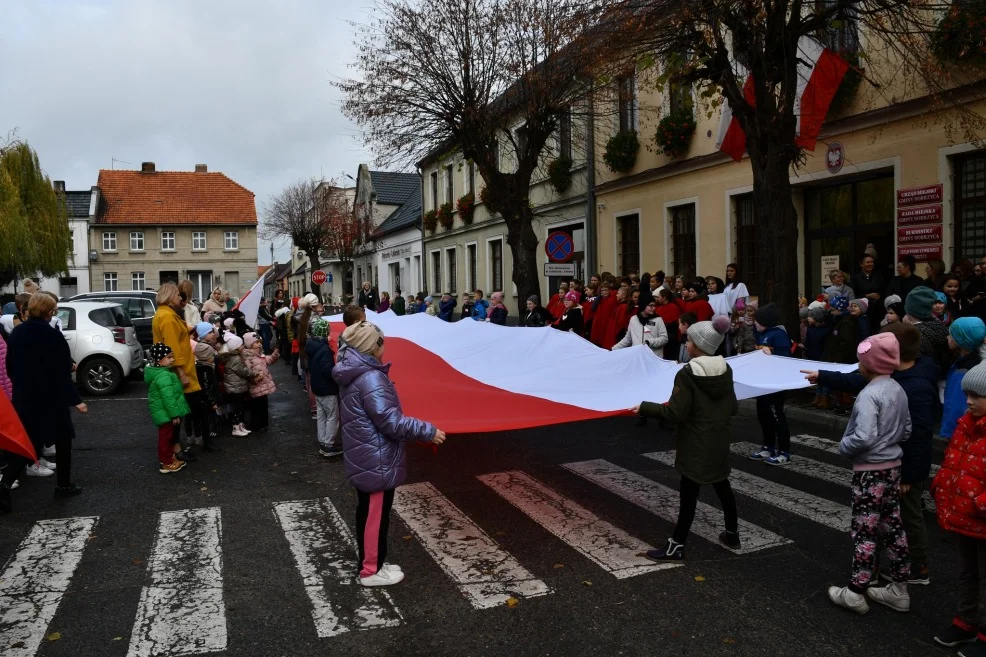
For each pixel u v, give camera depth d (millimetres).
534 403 6254
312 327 8133
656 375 6949
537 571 4797
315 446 8875
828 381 4840
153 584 4680
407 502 6352
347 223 44625
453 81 16031
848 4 9609
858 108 12438
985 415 3529
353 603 4363
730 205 15320
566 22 12445
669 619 4094
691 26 10094
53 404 6543
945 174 11086
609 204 19609
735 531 5094
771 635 3893
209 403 8633
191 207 52750
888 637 3857
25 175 29562
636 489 6664
